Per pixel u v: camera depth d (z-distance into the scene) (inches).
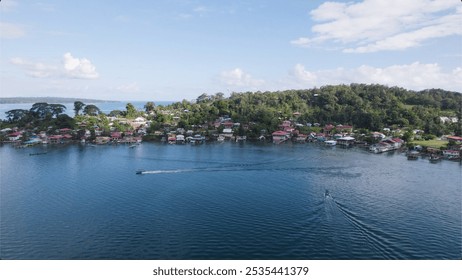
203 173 3841.0
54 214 2496.3
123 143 6456.7
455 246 1963.6
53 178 3582.7
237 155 5039.4
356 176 3668.8
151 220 2364.7
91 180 3501.5
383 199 2805.1
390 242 1999.3
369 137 6210.6
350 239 2041.1
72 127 7357.3
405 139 6097.4
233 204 2699.3
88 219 2395.4
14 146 6013.8
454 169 4072.3
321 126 7824.8
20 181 3452.3
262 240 2033.7
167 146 6102.4
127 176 3688.5
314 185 3272.6
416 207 2605.8
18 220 2383.1
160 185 3307.1
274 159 4694.9
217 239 2048.5
